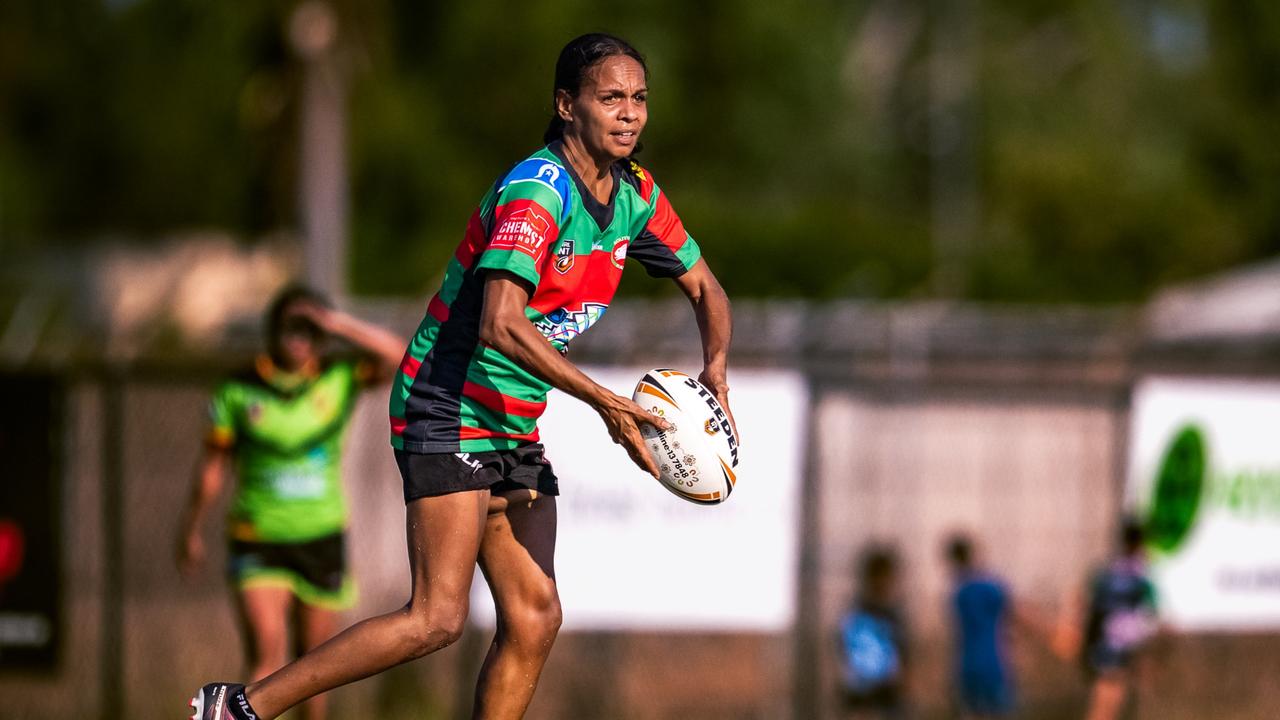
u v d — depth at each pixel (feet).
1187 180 445.37
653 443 54.29
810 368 134.10
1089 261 379.55
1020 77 492.95
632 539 119.75
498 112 397.39
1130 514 126.11
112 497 123.24
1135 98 489.67
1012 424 144.87
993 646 127.95
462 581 53.78
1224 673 137.28
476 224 53.31
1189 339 150.10
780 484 121.60
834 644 130.00
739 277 312.91
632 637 135.33
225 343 160.45
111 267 287.28
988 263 347.36
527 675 56.39
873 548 128.88
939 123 483.10
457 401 53.62
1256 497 128.77
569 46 53.06
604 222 53.93
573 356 129.39
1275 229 449.48
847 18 529.86
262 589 90.27
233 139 418.31
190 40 427.33
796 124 460.55
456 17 402.93
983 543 144.56
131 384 128.26
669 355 130.21
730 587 120.57
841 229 326.24
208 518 133.90
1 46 451.53
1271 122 472.03
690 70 452.76
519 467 55.57
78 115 448.24
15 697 121.08
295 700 54.03
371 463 135.95
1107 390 141.90
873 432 144.36
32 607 119.34
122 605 123.13
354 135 165.99
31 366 119.96
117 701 122.31
